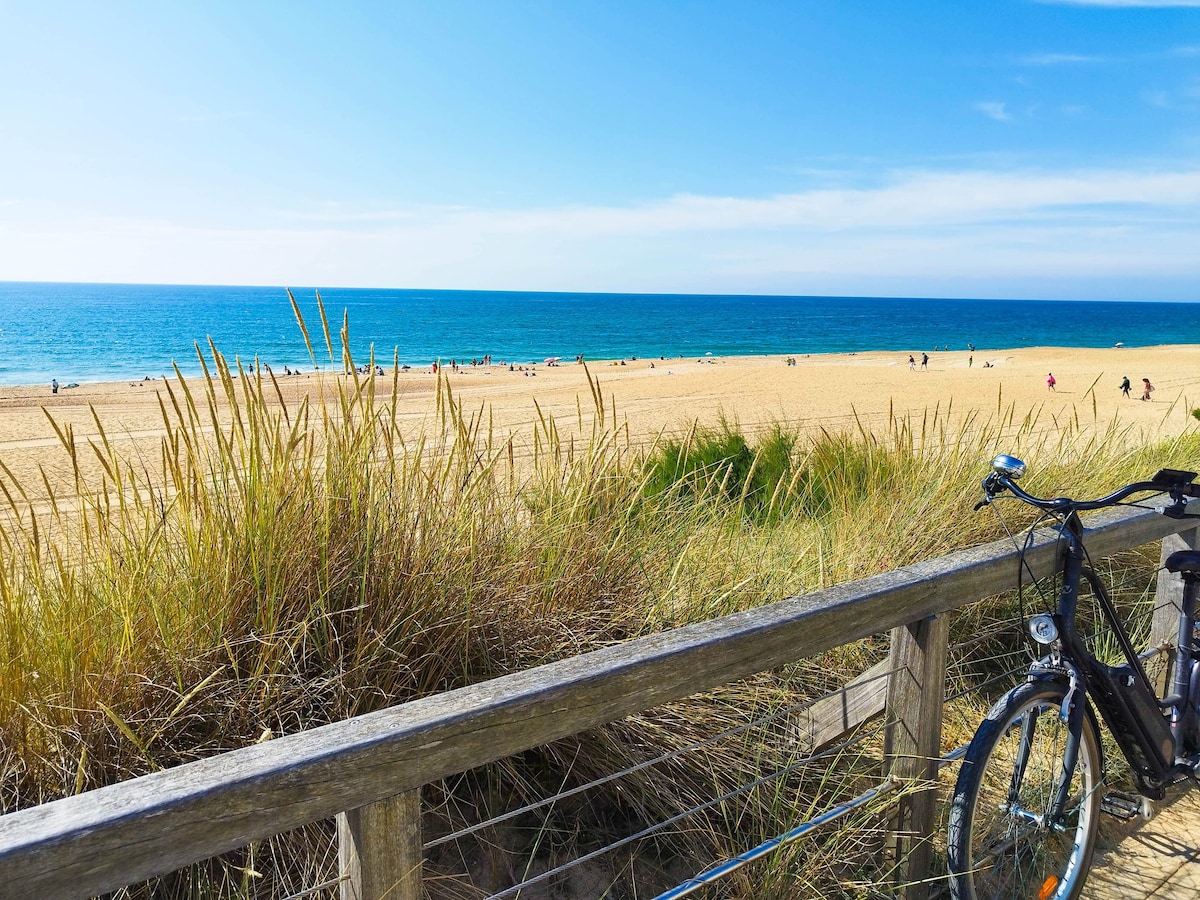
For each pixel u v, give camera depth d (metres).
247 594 2.10
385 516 2.33
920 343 106.81
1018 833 2.31
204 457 2.38
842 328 140.88
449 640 2.23
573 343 104.62
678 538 3.29
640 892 2.11
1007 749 2.32
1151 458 5.96
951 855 2.05
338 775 1.19
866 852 2.35
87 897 1.00
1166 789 2.91
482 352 91.75
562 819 2.27
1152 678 2.98
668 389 33.97
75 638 1.90
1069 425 5.35
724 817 2.28
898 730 2.18
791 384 36.25
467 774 2.24
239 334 105.62
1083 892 2.41
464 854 2.12
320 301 2.33
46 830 0.97
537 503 2.92
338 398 2.68
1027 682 2.18
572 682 1.46
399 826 1.29
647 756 2.26
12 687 1.75
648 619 2.72
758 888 2.13
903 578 2.08
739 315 190.12
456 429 2.70
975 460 4.63
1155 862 2.55
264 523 2.16
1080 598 3.88
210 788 1.08
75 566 2.11
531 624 2.45
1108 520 2.62
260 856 1.84
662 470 5.12
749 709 2.54
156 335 105.31
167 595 2.05
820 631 1.87
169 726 1.87
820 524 4.25
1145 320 197.88
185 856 1.07
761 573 3.26
